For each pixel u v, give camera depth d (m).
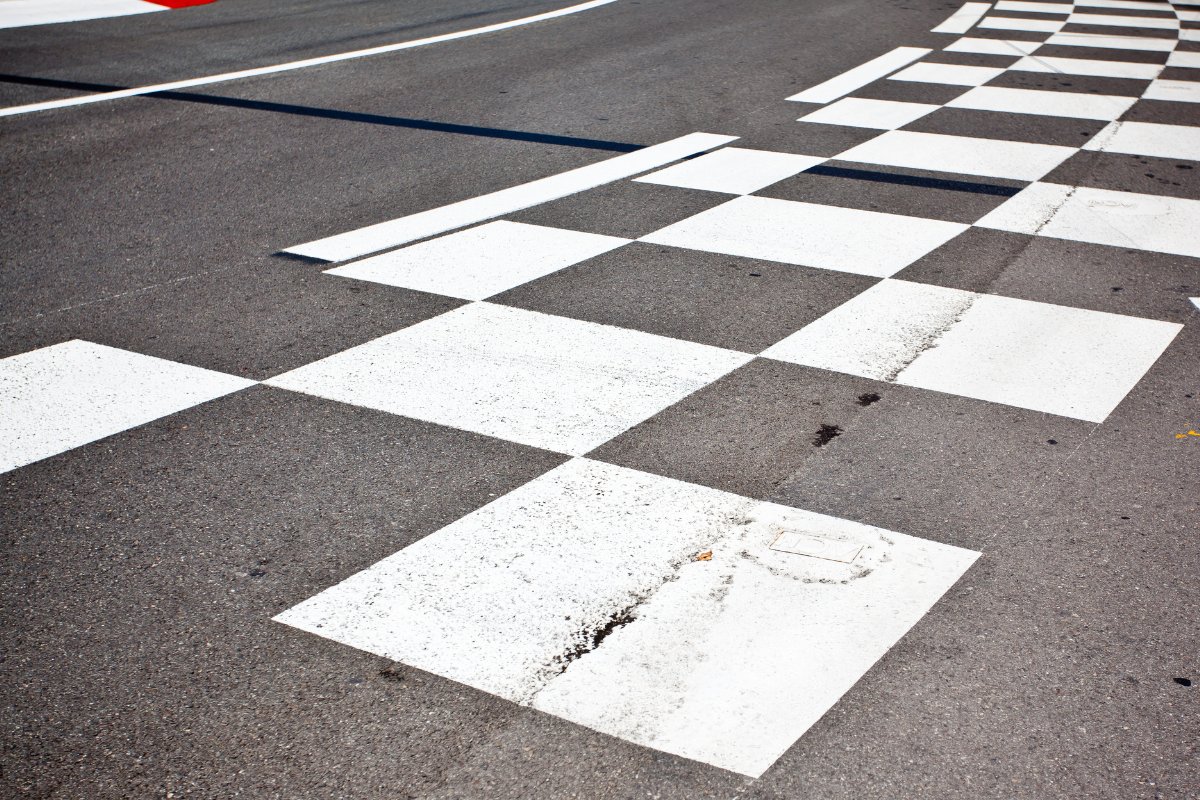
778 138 7.67
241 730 2.44
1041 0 14.42
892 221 5.96
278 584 2.94
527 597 2.87
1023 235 5.74
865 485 3.39
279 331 4.58
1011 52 10.78
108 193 6.42
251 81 9.27
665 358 4.30
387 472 3.49
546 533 3.15
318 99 8.70
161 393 4.04
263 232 5.80
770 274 5.20
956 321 4.65
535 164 7.07
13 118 8.02
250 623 2.79
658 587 2.90
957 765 2.31
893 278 5.15
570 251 5.52
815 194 6.43
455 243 5.64
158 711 2.50
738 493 3.36
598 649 2.67
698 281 5.12
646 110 8.46
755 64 10.11
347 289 5.04
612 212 6.14
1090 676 2.57
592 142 7.58
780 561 3.01
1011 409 3.88
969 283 5.09
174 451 3.64
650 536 3.13
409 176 6.81
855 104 8.66
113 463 3.57
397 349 4.40
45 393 4.05
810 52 10.69
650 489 3.38
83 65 9.84
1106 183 6.64
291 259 5.42
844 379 4.12
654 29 11.86
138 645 2.72
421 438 3.70
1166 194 6.43
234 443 3.68
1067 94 9.01
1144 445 3.62
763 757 2.34
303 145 7.45
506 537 3.13
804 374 4.16
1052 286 5.04
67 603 2.88
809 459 3.55
